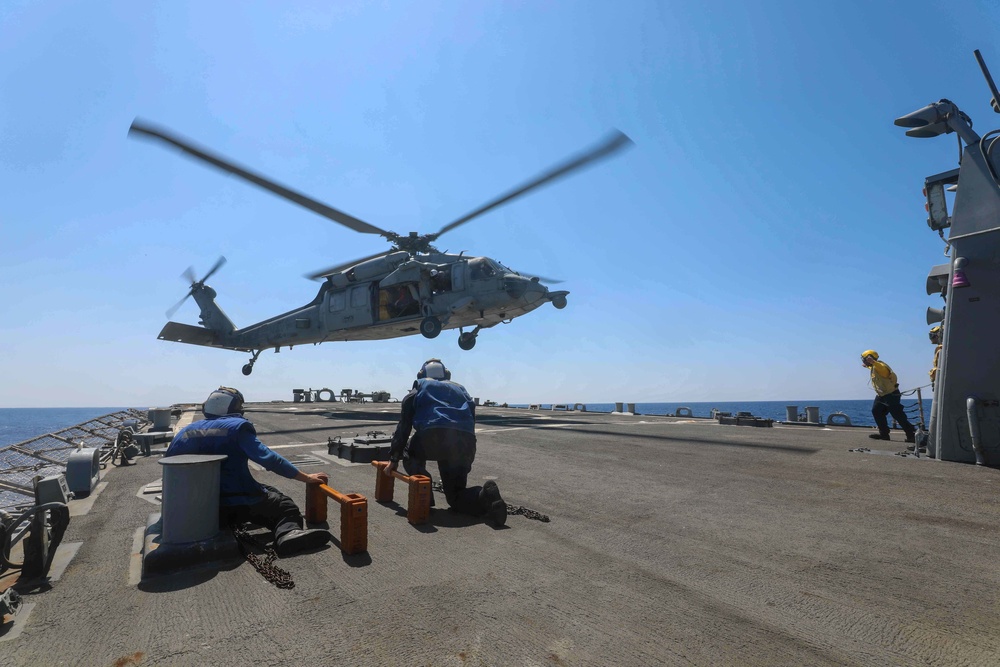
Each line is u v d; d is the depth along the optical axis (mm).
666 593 2717
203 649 2193
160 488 5527
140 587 2879
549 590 2770
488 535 3785
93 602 2705
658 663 2033
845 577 2920
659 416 16641
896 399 9047
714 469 6336
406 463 4629
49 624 2463
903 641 2191
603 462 6887
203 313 24078
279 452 7789
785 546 3473
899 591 2719
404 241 17234
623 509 4508
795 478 5707
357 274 18516
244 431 3658
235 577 2994
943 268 7613
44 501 4379
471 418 4520
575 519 4211
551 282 17828
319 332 20047
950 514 4172
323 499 4070
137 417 12836
